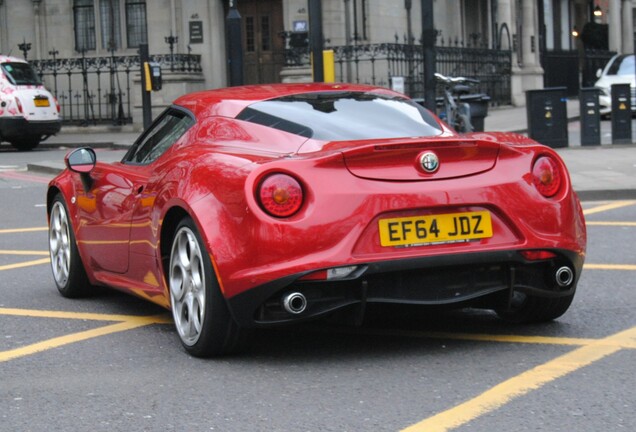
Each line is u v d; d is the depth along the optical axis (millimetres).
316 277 5031
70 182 7477
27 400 4926
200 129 6109
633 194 12945
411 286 5254
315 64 16375
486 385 4906
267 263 5059
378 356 5543
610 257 8711
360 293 5148
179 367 5449
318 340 5961
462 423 4340
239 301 5176
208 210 5320
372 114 6055
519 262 5406
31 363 5672
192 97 6605
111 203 6730
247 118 5938
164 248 5930
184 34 30297
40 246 10586
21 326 6699
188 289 5633
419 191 5211
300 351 5703
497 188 5379
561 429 4223
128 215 6434
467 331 6113
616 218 11211
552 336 5922
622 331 6012
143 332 6387
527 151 5551
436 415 4457
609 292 7230
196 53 30250
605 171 15031
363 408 4598
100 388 5094
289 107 6012
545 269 5594
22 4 32312
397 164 5262
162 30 30594
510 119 27750
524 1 37156
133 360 5652
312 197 5090
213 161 5512
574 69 42094
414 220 5211
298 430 4320
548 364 5270
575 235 5586
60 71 31875
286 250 5035
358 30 29875
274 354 5652
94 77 31734
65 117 31922
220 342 5465
